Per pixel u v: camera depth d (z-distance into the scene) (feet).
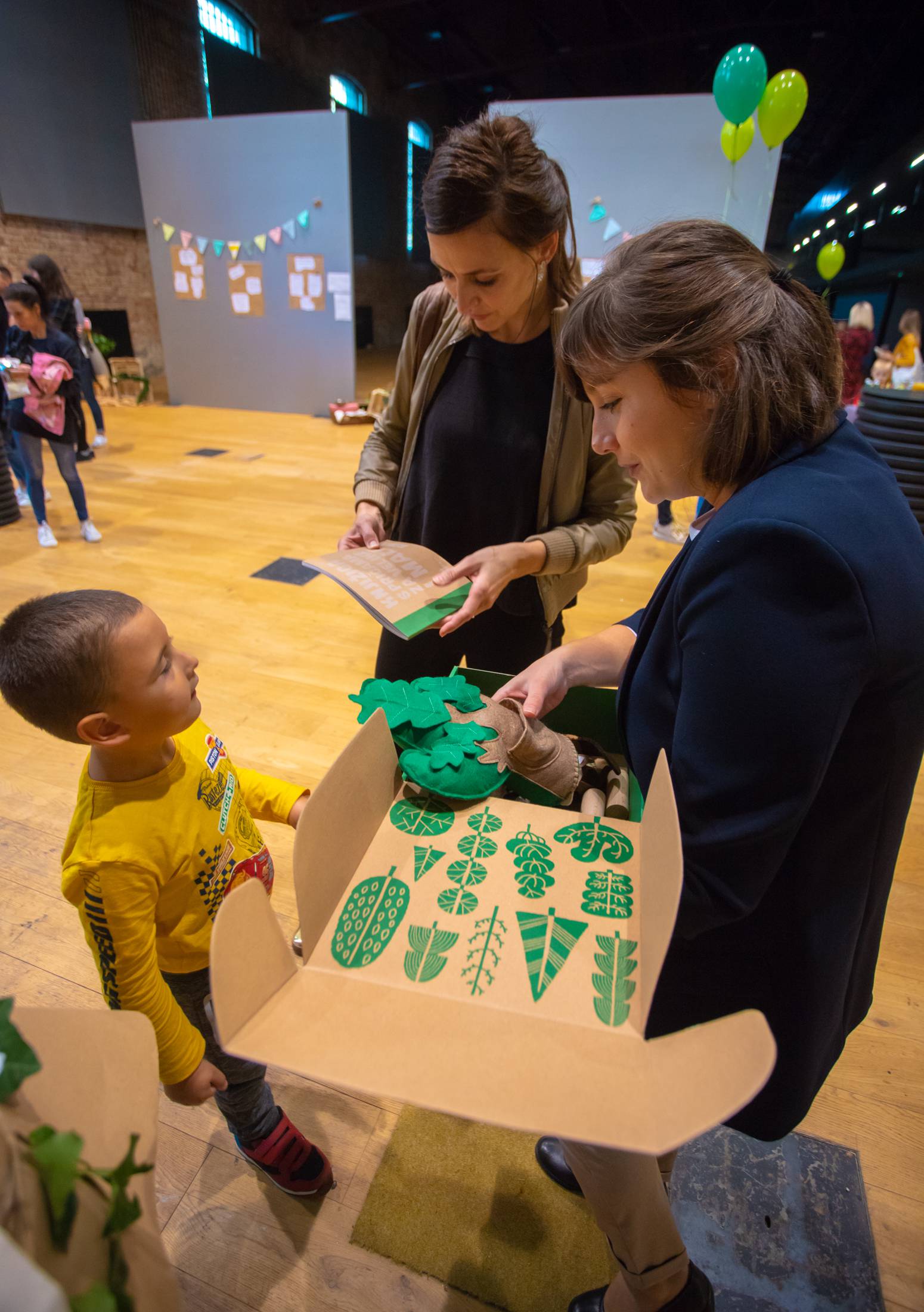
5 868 5.98
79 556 12.37
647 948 1.87
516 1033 1.72
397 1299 3.54
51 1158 1.19
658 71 44.93
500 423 4.40
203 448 20.11
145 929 2.71
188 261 24.63
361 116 45.50
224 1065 3.34
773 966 2.40
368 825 2.42
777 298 1.95
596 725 3.65
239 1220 3.82
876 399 12.07
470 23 42.04
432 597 3.78
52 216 28.14
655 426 2.14
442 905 2.16
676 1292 2.86
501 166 3.28
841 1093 4.48
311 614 10.48
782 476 1.97
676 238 2.02
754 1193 3.97
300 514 14.69
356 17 44.06
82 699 2.50
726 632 1.87
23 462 12.34
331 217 22.61
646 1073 1.60
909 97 32.86
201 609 10.53
